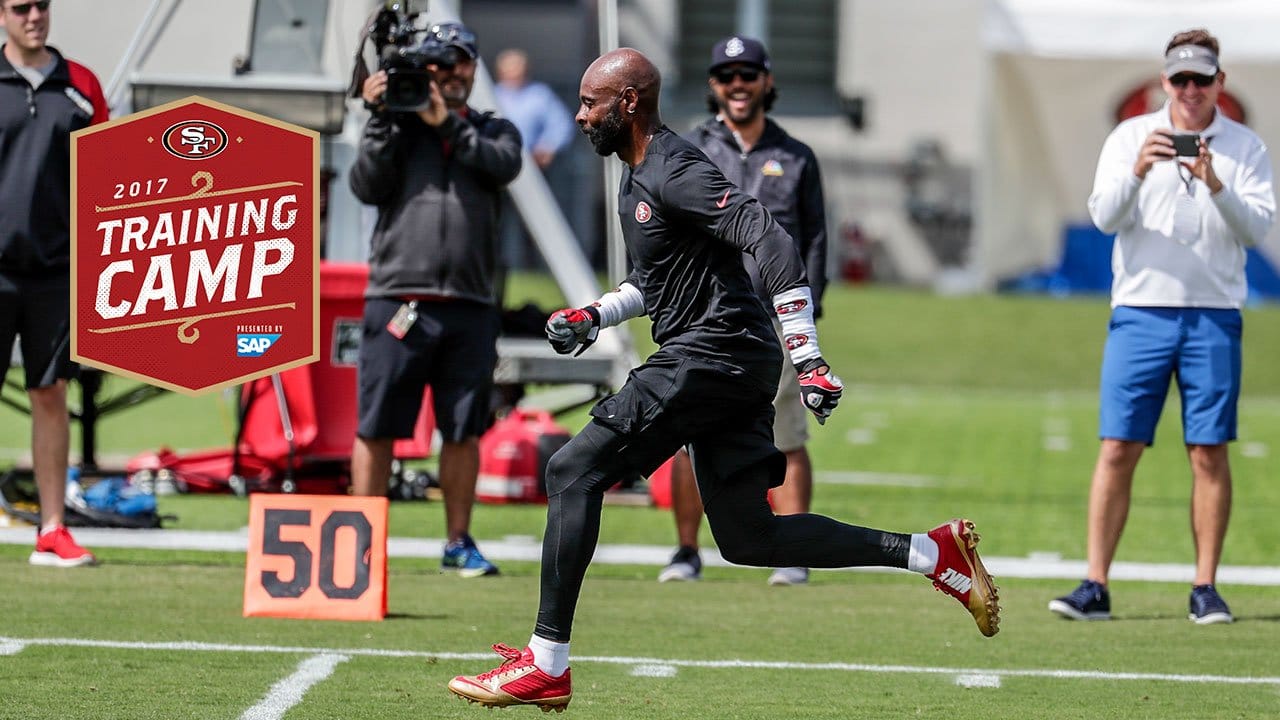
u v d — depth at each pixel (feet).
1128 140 85.61
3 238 88.12
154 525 104.53
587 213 281.95
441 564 94.63
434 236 89.86
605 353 120.98
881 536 61.36
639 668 71.26
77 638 73.56
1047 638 80.02
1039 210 271.28
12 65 88.02
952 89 286.46
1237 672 72.64
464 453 92.63
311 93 108.17
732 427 61.00
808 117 289.12
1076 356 225.35
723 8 292.81
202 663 69.51
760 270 57.88
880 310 249.75
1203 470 85.25
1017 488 131.13
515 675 59.98
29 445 146.41
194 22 119.14
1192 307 84.64
